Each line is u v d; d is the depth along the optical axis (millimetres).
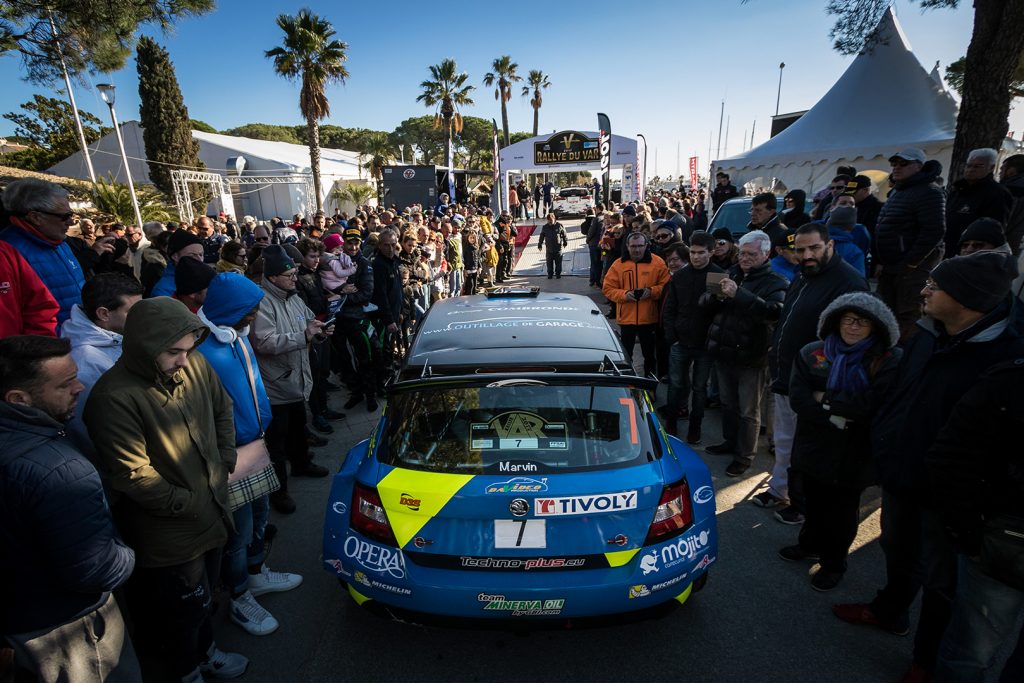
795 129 11617
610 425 2408
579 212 26719
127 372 2000
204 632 2348
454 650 2537
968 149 6500
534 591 2127
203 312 2641
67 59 6820
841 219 4402
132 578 2285
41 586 1690
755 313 3781
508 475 2232
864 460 2625
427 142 69250
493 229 13922
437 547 2191
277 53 26078
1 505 1578
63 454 1690
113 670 1915
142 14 6391
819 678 2350
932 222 4766
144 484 1926
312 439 4824
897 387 2254
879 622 2590
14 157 34312
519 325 3084
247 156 29859
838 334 2633
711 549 2369
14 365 1653
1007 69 6164
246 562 2686
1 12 6039
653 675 2371
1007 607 1840
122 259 5387
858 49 7969
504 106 48031
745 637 2582
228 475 2404
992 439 1723
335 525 2410
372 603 2297
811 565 3107
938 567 2127
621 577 2162
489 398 2473
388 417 2576
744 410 4047
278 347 3555
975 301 1870
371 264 5629
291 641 2617
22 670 1903
